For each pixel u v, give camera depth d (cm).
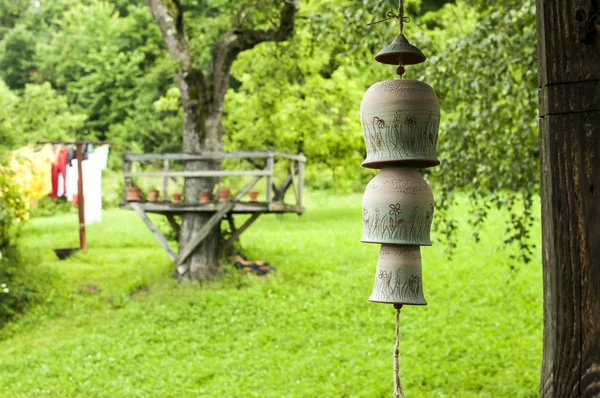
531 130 944
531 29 939
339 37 1065
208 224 1630
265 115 2189
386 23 1007
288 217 2730
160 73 3853
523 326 1318
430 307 1456
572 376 238
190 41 1756
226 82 1727
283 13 1580
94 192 2206
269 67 1997
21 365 1234
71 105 4109
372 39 1000
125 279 1719
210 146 1708
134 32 4312
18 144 2916
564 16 241
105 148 2222
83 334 1389
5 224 1692
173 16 1712
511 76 946
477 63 948
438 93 985
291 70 2047
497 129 955
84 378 1153
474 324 1345
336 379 1082
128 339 1354
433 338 1274
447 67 967
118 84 4119
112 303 1565
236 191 2262
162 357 1270
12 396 1073
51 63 4406
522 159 957
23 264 1684
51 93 3369
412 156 293
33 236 2464
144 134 3831
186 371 1174
